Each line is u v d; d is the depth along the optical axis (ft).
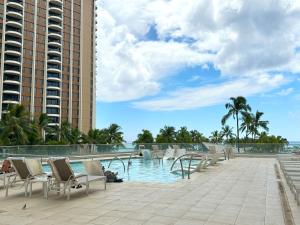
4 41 241.96
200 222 19.03
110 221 19.19
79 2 301.02
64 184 28.04
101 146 95.81
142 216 20.36
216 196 27.17
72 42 290.15
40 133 188.03
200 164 48.14
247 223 18.90
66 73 282.15
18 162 27.96
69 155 85.05
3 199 25.85
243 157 90.68
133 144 103.71
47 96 265.13
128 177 49.42
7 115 151.12
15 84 245.45
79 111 289.33
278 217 20.29
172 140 232.73
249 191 29.81
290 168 33.12
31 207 22.94
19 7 252.21
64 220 19.42
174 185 33.24
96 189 30.50
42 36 268.00
